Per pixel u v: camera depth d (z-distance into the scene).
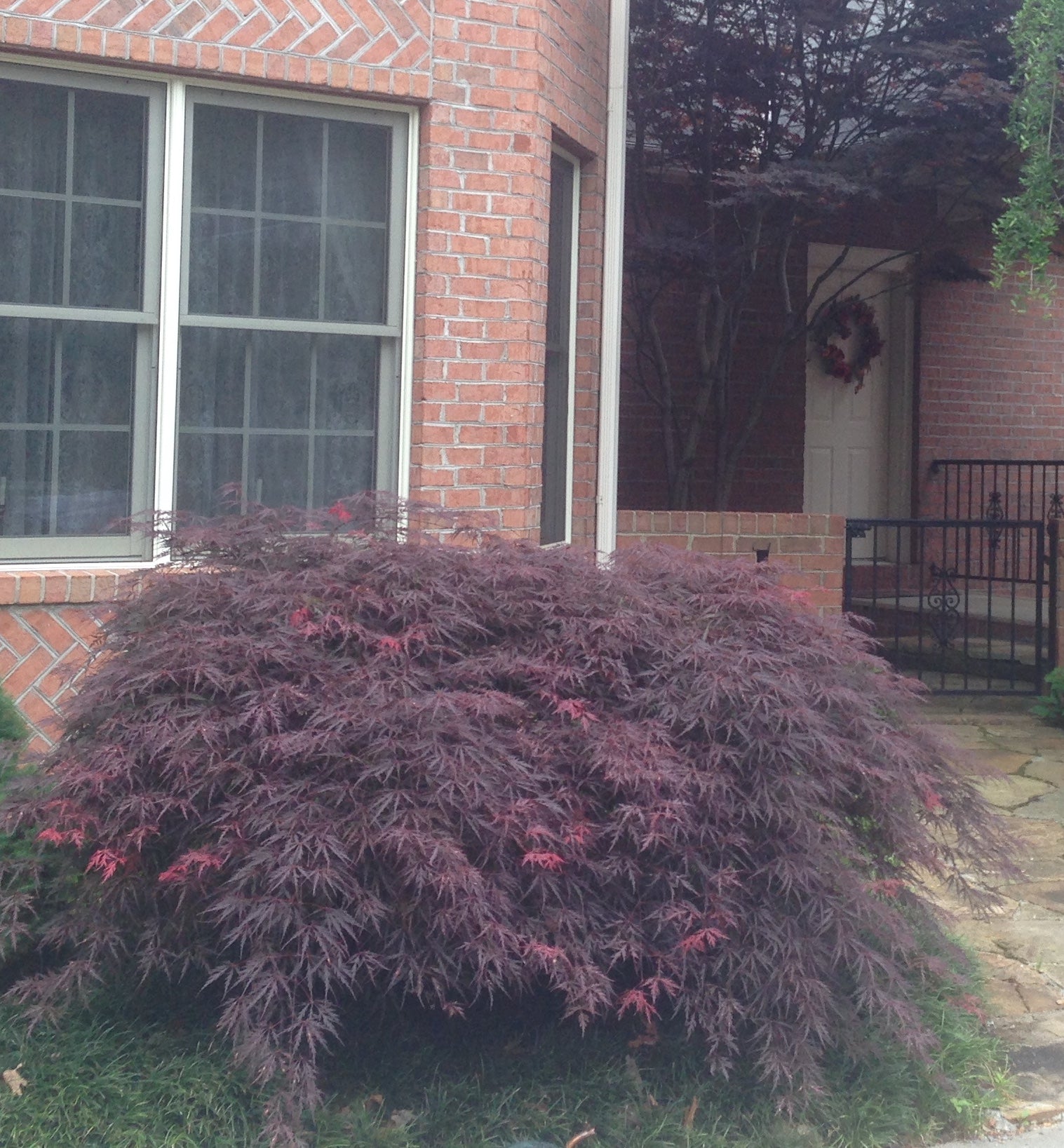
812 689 3.81
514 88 6.02
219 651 3.53
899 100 9.06
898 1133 3.71
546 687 3.65
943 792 4.16
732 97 9.37
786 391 11.09
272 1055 3.27
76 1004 3.80
